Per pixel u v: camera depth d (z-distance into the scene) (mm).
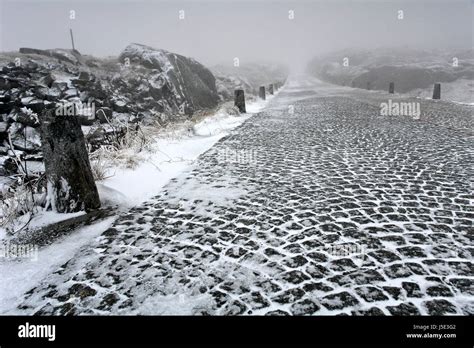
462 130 9555
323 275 2998
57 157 4332
